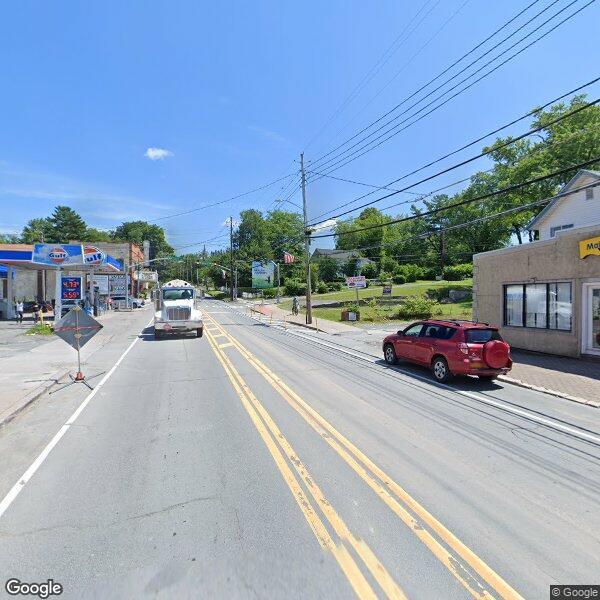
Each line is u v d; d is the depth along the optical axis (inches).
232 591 136.6
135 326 1151.0
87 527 173.6
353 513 184.1
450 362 455.8
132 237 5364.2
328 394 399.5
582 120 1293.1
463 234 2731.3
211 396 388.2
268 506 189.6
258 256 3777.1
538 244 643.5
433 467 234.8
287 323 1322.6
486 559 154.1
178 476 220.5
